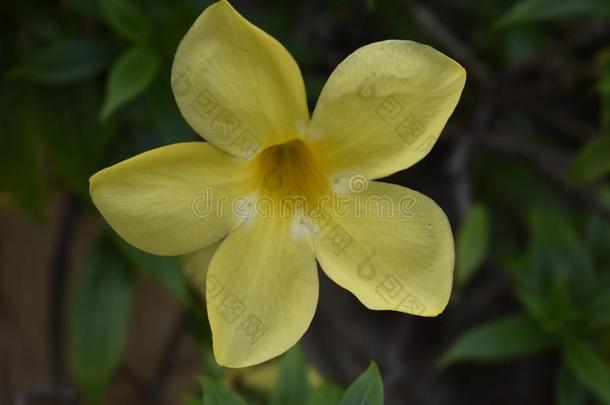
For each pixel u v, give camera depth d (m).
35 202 0.39
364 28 0.46
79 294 0.40
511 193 0.48
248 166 0.33
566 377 0.41
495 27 0.38
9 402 0.47
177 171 0.32
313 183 0.34
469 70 0.46
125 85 0.36
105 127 0.38
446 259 0.32
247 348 0.32
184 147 0.31
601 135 0.37
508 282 0.49
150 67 0.36
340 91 0.32
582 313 0.41
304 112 0.32
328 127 0.32
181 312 0.47
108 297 0.40
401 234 0.33
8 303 0.48
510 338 0.41
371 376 0.31
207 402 0.32
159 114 0.37
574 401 0.41
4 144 0.38
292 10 0.44
